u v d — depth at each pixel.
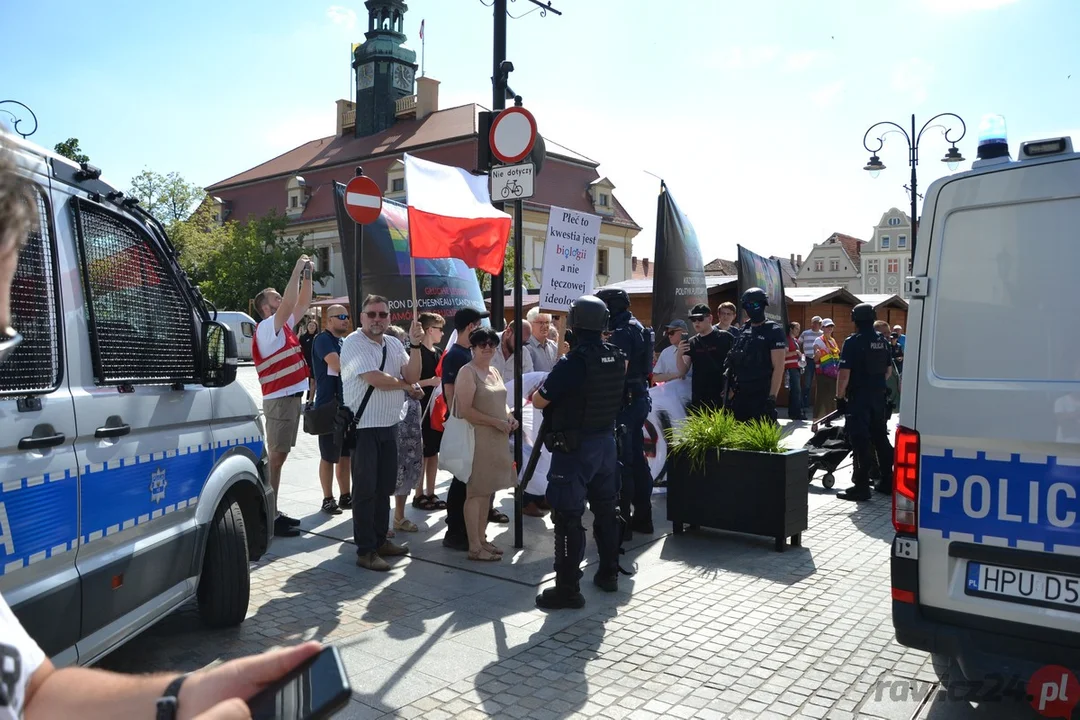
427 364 7.35
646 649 4.34
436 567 5.79
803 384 16.78
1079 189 3.23
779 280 14.65
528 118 6.23
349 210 6.34
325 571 5.68
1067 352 3.20
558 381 4.91
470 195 7.05
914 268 3.58
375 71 55.34
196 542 4.03
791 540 6.53
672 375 8.95
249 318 35.12
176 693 1.03
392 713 3.59
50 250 3.08
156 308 3.83
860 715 3.62
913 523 3.50
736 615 4.88
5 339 0.93
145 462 3.56
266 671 1.02
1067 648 3.16
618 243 55.44
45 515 2.90
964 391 3.38
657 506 7.88
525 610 4.93
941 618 3.45
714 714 3.62
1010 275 3.35
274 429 6.70
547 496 5.06
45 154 3.12
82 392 3.18
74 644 3.09
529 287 45.72
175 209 51.19
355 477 5.71
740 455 6.37
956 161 17.91
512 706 3.67
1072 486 3.15
